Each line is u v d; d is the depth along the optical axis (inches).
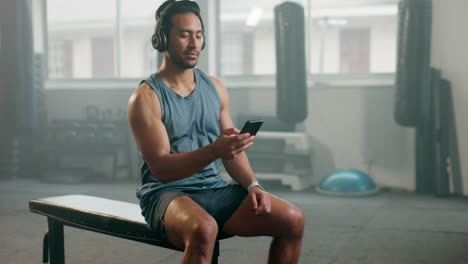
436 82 189.6
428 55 183.2
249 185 64.3
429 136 193.5
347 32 399.9
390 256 109.0
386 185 207.2
